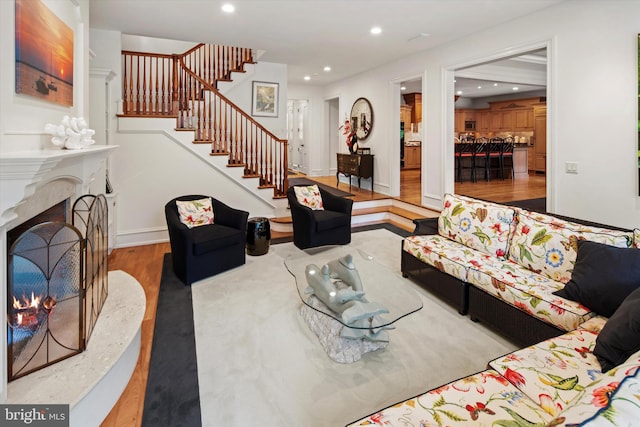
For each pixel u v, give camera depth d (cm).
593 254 214
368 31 464
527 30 404
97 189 385
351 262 262
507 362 160
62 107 246
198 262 357
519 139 1066
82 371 179
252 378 213
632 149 323
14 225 170
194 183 512
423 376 215
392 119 661
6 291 163
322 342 246
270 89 684
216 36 487
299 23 432
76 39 281
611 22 330
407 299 244
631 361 98
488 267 277
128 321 228
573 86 363
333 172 996
